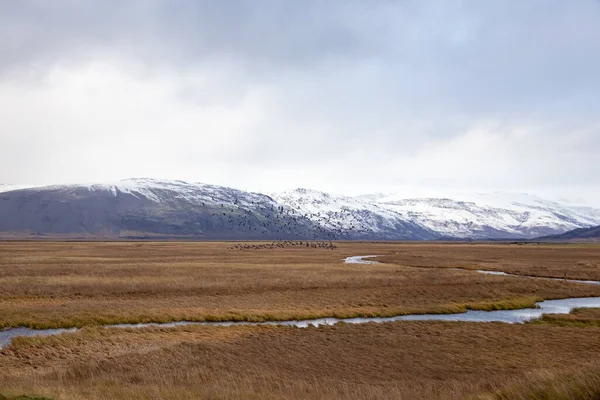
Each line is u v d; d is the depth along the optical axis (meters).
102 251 156.12
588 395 15.95
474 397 19.16
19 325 40.16
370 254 157.38
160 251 159.25
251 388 22.11
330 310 49.31
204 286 62.19
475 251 178.88
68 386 22.31
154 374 26.38
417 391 22.50
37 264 91.44
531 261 117.56
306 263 104.75
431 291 62.12
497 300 57.56
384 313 48.75
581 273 87.81
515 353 33.03
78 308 46.34
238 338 36.66
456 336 38.12
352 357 31.52
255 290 61.06
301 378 26.28
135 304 49.59
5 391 18.20
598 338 37.84
